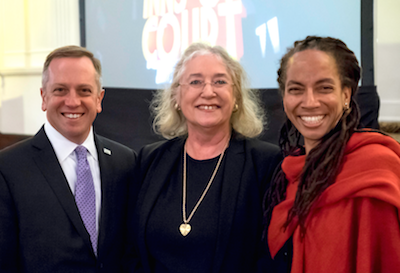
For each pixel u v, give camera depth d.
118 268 1.58
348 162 1.05
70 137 1.51
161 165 1.55
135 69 3.88
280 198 1.27
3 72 4.36
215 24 3.59
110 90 3.10
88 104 1.48
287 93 1.12
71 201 1.43
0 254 1.31
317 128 1.08
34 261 1.34
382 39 3.16
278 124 2.73
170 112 1.68
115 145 1.75
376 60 3.17
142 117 3.08
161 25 3.75
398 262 0.94
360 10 3.14
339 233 1.01
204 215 1.37
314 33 3.29
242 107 1.58
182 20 3.69
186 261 1.34
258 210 1.37
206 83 1.43
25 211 1.36
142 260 1.42
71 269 1.38
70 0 4.05
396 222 0.96
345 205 1.03
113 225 1.56
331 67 1.04
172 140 1.65
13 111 4.38
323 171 1.08
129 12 3.85
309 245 1.08
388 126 3.10
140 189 1.54
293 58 1.09
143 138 3.07
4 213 1.34
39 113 4.27
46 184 1.41
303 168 1.14
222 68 1.46
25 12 4.24
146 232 1.42
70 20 4.07
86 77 1.47
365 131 1.10
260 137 2.75
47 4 4.14
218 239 1.30
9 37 4.36
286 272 1.23
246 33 3.50
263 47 3.45
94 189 1.53
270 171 1.40
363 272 0.95
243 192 1.37
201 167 1.50
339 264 1.00
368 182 0.97
